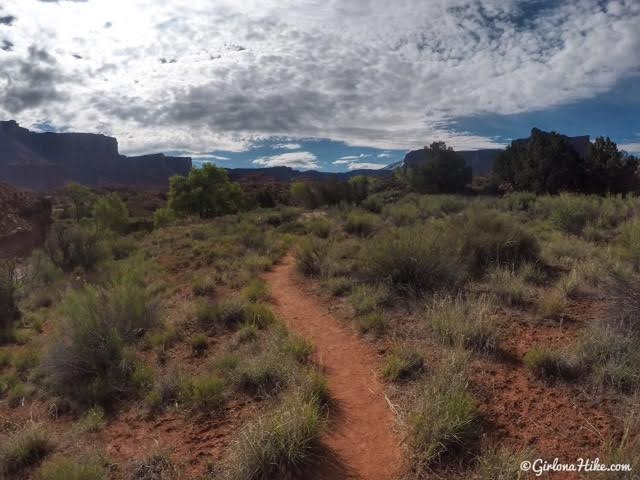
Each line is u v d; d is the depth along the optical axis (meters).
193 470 3.76
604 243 10.88
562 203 15.37
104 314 6.88
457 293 7.37
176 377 5.42
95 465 3.86
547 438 3.64
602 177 43.31
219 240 16.81
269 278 10.84
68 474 3.64
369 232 15.59
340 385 5.11
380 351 5.81
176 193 45.94
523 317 6.31
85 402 5.32
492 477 3.19
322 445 3.96
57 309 9.41
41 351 6.92
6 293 9.45
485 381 4.62
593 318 6.00
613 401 4.03
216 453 3.97
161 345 6.71
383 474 3.54
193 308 8.20
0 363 6.90
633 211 14.07
